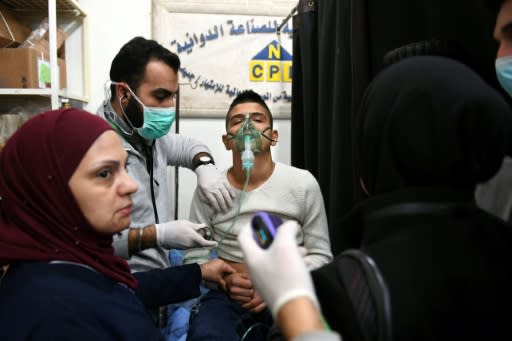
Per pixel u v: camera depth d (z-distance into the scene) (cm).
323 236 136
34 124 75
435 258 45
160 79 129
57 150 74
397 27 114
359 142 56
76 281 71
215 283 131
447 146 47
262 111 143
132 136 136
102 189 77
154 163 144
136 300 83
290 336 41
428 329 41
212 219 142
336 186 142
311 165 189
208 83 219
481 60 92
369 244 50
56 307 64
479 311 42
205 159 157
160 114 133
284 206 136
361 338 41
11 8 185
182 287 112
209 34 217
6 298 66
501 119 48
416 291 42
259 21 220
